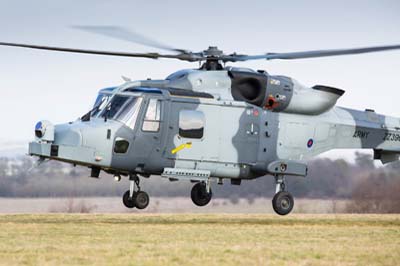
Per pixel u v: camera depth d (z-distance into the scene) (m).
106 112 38.53
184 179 39.56
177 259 25.27
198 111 39.41
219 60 41.88
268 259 25.81
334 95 42.69
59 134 37.66
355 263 25.48
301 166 41.97
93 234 31.84
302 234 34.16
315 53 39.00
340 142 44.00
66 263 24.08
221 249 27.67
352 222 42.38
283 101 41.31
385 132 45.47
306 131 42.41
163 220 41.31
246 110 40.56
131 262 24.47
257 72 41.31
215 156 39.91
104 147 38.00
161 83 39.50
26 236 30.64
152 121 38.59
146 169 39.09
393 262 25.81
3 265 23.58
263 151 41.16
